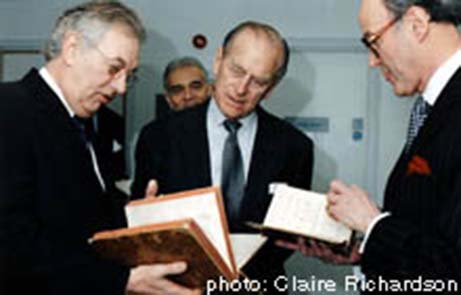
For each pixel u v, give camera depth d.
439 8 1.11
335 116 2.90
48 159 1.18
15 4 2.89
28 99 1.19
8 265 1.08
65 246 1.19
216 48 2.86
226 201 1.63
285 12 2.84
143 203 1.23
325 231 1.33
